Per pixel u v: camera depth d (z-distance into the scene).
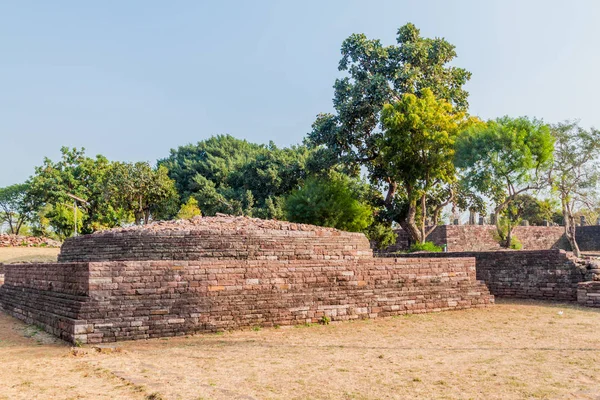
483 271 29.42
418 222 51.41
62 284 17.58
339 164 49.69
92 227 61.91
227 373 11.35
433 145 41.44
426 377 11.00
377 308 20.61
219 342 15.49
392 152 42.91
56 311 17.19
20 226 80.38
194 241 23.19
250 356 13.38
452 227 49.94
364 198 49.00
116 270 15.94
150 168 67.19
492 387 10.20
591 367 11.96
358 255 25.47
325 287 19.56
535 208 59.94
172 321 16.45
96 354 13.49
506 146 38.44
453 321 19.80
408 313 21.48
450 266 23.28
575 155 43.66
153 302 16.30
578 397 9.54
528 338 16.12
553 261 26.55
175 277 16.77
